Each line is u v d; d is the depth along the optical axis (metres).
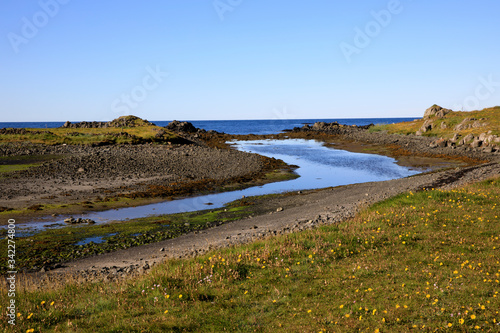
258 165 62.09
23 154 65.50
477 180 35.59
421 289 10.33
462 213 19.78
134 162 58.97
